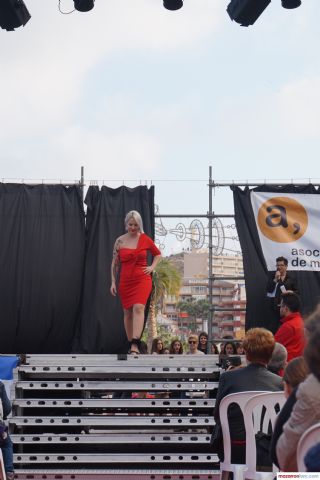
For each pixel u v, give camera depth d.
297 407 3.61
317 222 12.62
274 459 3.85
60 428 9.05
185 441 8.35
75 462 8.37
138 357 8.72
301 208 12.63
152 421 8.41
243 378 5.93
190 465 8.60
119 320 12.29
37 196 12.55
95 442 8.35
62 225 12.51
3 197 12.52
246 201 12.59
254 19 9.15
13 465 8.26
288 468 3.73
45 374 8.86
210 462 8.37
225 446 5.91
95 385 8.55
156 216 12.59
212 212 12.59
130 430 9.48
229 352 10.43
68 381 8.59
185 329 58.88
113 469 8.42
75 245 12.47
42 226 12.49
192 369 8.65
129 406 8.45
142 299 9.70
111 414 9.37
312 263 12.52
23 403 8.45
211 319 12.47
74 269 12.41
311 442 3.48
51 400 8.45
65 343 12.32
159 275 39.03
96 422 8.41
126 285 9.78
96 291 12.33
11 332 12.30
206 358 8.71
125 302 9.80
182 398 8.87
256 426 5.80
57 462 8.38
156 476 8.25
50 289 12.36
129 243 9.88
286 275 11.73
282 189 12.65
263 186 12.65
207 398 8.77
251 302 12.32
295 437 3.62
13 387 8.45
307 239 12.56
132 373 8.70
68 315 12.33
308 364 3.39
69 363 8.68
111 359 8.73
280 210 12.60
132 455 8.34
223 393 5.97
